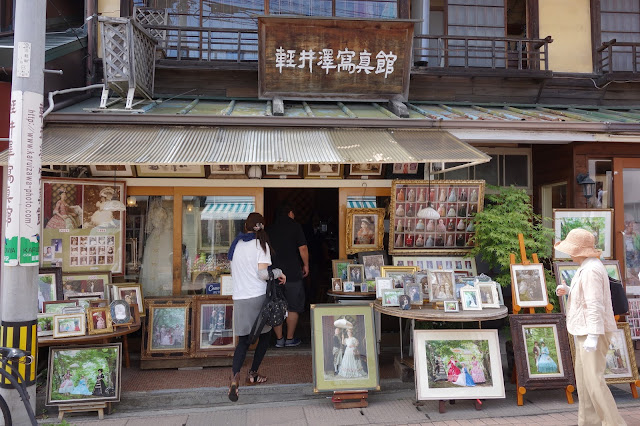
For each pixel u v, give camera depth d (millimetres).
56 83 6191
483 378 4656
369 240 6609
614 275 5727
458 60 7965
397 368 5527
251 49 7477
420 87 7617
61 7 7957
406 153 5055
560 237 6359
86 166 6148
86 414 4609
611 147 6812
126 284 5820
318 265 8641
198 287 6426
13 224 3795
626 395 5074
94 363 4605
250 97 7383
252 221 5148
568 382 4785
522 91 7809
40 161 3947
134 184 6289
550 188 7582
